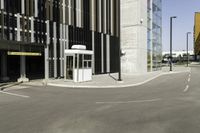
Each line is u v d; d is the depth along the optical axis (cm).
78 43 3080
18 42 2298
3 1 2119
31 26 2372
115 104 1245
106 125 840
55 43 2688
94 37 3431
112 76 3094
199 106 1177
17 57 3616
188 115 987
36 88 1919
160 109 1110
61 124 855
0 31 2116
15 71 3606
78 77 2256
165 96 1523
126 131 768
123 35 3806
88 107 1166
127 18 3766
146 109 1112
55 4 2700
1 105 1227
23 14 2305
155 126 826
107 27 3756
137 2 3669
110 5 3838
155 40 4550
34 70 3503
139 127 813
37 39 2430
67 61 2341
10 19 2195
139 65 3706
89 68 2417
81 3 3152
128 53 3753
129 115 991
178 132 756
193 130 777
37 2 2453
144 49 3869
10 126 830
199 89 1859
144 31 3850
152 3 4322
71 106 1193
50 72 2642
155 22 4544
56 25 2703
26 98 1452
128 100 1373
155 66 4538
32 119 928
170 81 2564
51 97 1490
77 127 816
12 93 1653
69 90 1819
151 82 2464
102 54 3628
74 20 3011
